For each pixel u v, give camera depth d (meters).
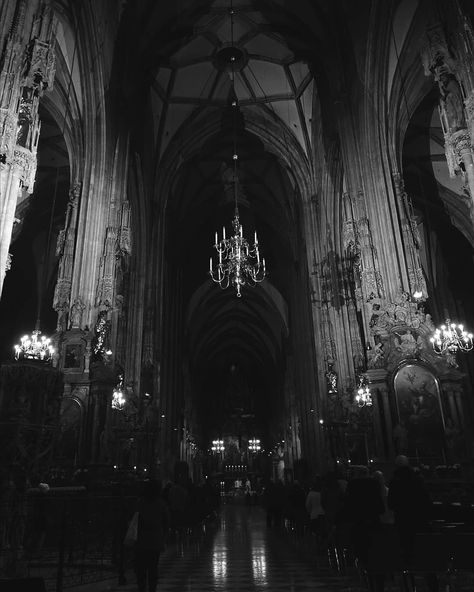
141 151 23.42
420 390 14.23
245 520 22.06
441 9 11.57
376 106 17.16
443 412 13.99
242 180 33.88
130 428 19.08
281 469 48.59
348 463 18.45
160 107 26.80
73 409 14.10
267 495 18.00
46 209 25.80
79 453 13.62
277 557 9.76
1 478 6.82
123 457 17.94
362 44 17.80
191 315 43.72
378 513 5.27
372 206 16.67
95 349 15.27
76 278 15.80
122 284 19.86
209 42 24.61
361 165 17.89
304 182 27.28
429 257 25.92
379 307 15.27
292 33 23.00
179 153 28.39
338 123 19.59
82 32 16.06
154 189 27.33
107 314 15.93
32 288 26.72
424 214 25.58
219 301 47.47
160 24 22.31
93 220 16.55
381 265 15.88
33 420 7.72
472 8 10.87
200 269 39.62
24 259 26.33
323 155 24.67
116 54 19.08
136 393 22.09
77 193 16.97
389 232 15.91
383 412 14.24
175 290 33.31
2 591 2.92
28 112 9.41
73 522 7.65
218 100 27.80
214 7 22.67
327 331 23.19
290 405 39.94
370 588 5.70
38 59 9.51
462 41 10.56
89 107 17.08
